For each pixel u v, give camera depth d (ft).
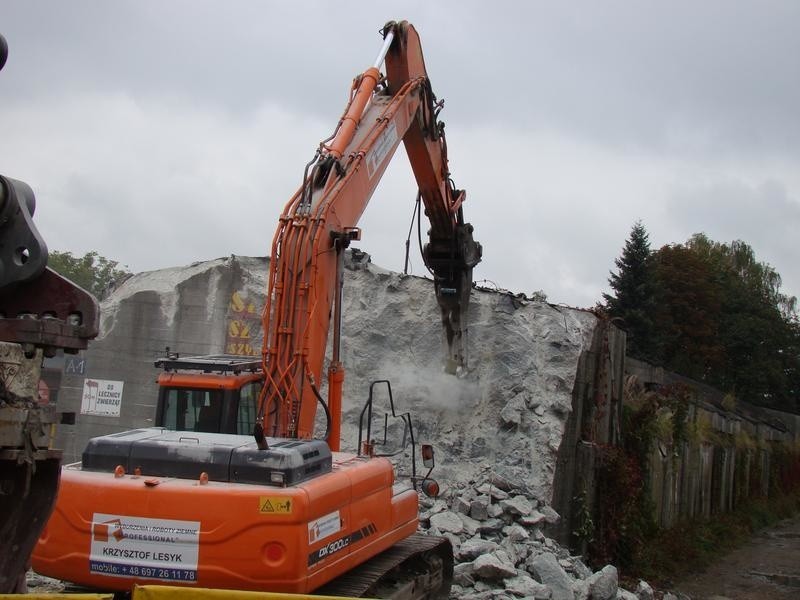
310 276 31.42
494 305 61.36
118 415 64.59
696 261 195.11
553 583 44.19
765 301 238.89
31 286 15.29
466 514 51.21
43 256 14.56
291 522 22.79
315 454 25.55
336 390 33.09
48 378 65.36
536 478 55.52
